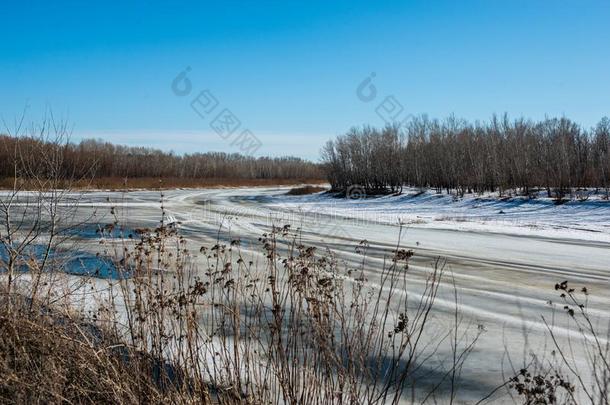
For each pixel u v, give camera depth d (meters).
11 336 3.28
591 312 7.05
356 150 46.25
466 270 10.31
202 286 3.69
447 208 29.98
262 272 8.67
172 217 21.62
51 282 4.48
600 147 36.94
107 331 3.71
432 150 40.88
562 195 27.72
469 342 5.58
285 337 4.88
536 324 6.40
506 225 20.58
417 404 3.98
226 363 3.38
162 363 3.30
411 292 8.06
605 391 3.53
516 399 4.11
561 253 12.92
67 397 3.16
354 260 11.05
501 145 36.88
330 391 3.08
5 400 3.03
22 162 4.90
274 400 3.28
